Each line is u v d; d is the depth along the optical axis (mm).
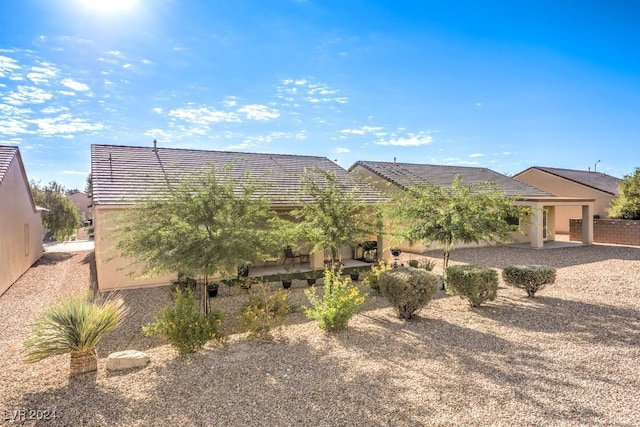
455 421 4332
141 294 12148
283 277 14484
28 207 18344
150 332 7223
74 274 16344
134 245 7953
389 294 8531
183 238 7852
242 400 4926
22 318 9898
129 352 6488
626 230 23844
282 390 5180
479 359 6156
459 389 5109
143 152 18406
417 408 4629
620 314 8609
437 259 18875
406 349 6680
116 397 5125
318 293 12023
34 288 13734
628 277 13328
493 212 10750
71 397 5176
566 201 23078
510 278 10445
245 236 8055
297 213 12586
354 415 4500
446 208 11203
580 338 7105
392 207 12250
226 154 20875
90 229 39406
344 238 11602
